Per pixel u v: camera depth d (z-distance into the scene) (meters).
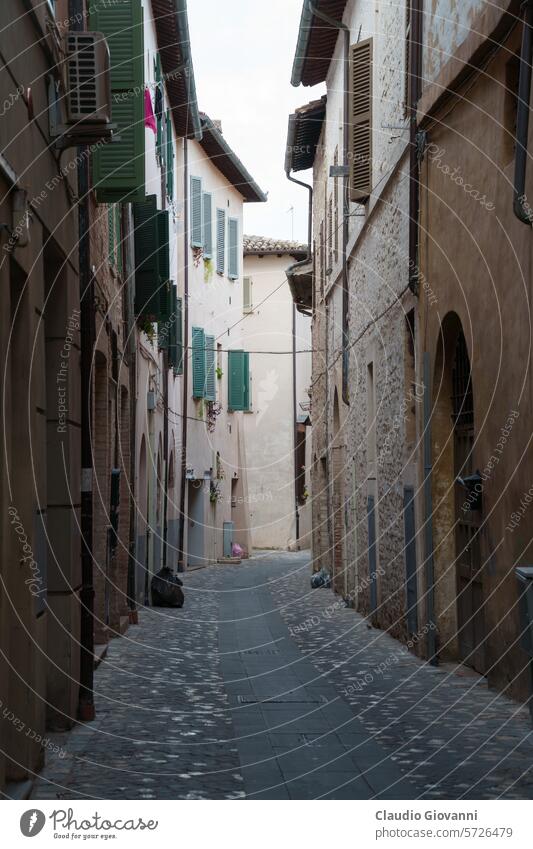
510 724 8.70
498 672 10.02
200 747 8.17
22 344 6.88
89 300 9.44
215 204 34.03
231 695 10.66
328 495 25.16
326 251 25.12
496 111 9.80
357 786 6.91
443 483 12.36
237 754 7.95
